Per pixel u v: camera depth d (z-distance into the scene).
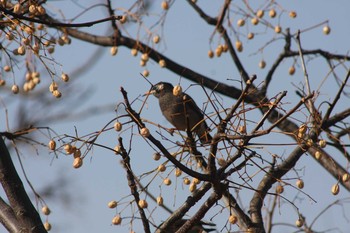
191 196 9.79
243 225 10.92
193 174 9.02
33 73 12.71
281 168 11.27
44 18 13.16
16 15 8.87
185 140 9.03
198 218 9.53
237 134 8.77
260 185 11.45
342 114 11.09
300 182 9.54
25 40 9.61
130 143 8.84
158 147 8.83
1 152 9.96
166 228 9.88
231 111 8.68
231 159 8.92
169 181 9.41
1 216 9.87
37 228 9.67
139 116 8.67
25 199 9.84
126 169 9.19
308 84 11.14
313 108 10.13
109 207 9.27
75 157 8.73
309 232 12.40
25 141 11.62
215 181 9.10
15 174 9.94
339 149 11.73
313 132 10.18
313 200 9.37
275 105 8.55
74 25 8.94
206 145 8.89
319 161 13.45
